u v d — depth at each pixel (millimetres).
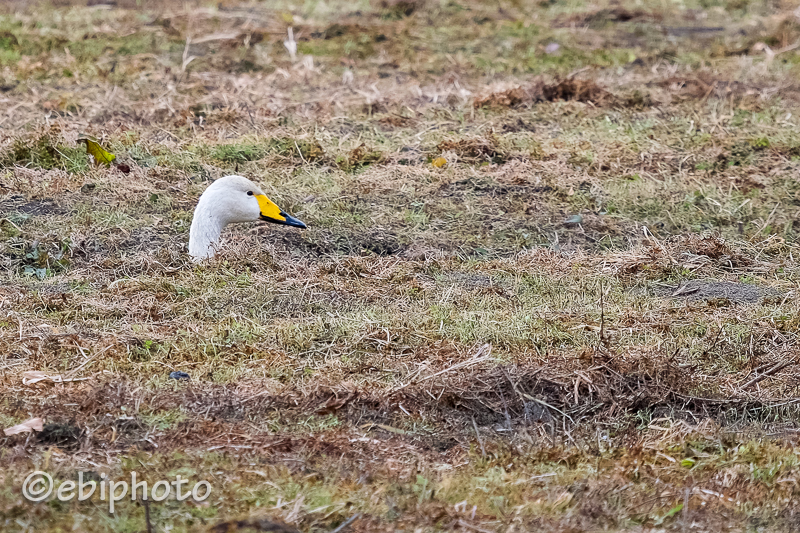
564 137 16922
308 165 15461
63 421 7566
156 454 7188
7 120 16641
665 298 11281
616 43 23484
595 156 15969
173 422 7742
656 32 24547
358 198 14258
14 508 6277
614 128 17359
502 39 23703
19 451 7109
